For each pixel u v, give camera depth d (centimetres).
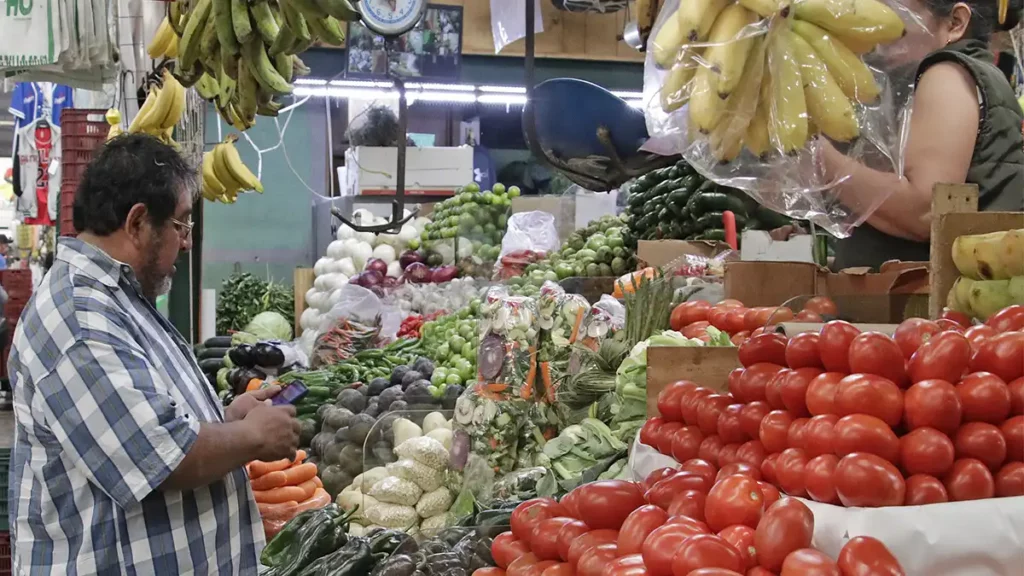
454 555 214
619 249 514
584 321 286
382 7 374
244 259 931
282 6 275
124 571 194
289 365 517
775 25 176
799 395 170
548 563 167
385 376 463
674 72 183
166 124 480
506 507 235
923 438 150
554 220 656
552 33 823
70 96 754
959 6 238
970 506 145
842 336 166
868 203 200
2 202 1494
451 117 991
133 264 213
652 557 139
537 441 264
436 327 500
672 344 269
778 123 180
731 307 300
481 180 905
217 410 236
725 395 202
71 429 189
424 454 269
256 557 226
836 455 154
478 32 816
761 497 148
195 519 205
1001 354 160
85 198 209
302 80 666
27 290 907
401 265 654
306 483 329
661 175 496
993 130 235
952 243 216
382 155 772
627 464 246
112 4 401
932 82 236
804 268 318
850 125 182
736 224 459
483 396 263
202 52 333
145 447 189
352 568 224
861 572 131
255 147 877
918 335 166
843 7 180
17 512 199
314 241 938
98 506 194
